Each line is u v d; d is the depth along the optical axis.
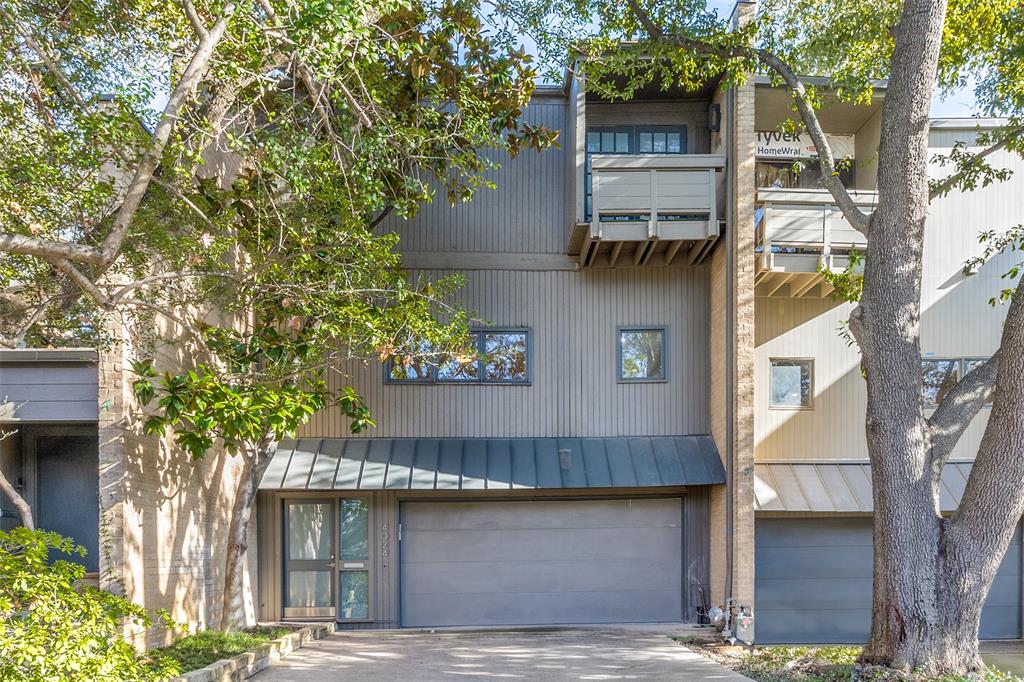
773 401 12.86
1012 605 12.73
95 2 7.32
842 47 10.36
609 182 11.87
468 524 12.87
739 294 11.78
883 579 7.98
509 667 8.87
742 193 11.78
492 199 13.14
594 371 13.05
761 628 12.49
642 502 12.95
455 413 12.90
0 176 6.73
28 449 11.68
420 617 12.70
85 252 5.61
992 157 12.91
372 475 12.19
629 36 10.52
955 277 12.81
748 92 11.86
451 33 9.11
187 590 9.77
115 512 8.00
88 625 4.97
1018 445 7.70
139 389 7.70
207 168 10.11
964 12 9.88
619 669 8.70
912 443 7.98
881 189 8.39
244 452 10.45
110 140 6.86
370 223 11.39
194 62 6.32
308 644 10.80
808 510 11.91
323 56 6.51
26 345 8.28
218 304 8.92
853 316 8.55
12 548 5.68
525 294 13.09
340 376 12.84
